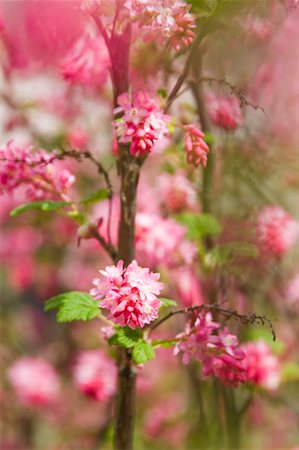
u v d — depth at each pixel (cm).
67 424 626
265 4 271
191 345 253
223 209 443
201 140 249
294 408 512
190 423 460
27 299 746
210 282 391
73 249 688
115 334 251
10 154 290
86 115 532
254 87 420
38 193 296
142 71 302
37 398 620
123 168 268
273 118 455
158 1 239
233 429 402
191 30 261
